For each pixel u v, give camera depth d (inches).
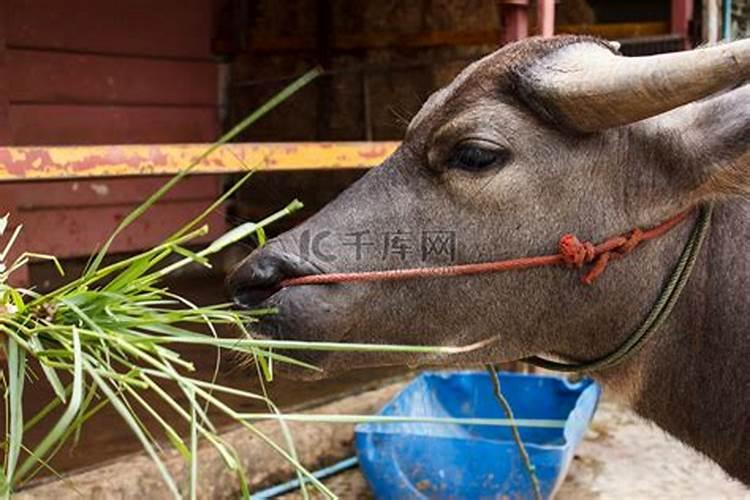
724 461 109.3
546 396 202.1
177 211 324.2
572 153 99.7
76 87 299.3
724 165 95.9
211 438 73.9
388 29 319.6
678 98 91.8
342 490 185.6
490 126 99.0
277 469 183.8
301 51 336.8
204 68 340.5
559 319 104.8
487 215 100.6
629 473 196.5
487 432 203.0
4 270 85.8
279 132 343.3
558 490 187.3
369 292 102.0
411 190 102.7
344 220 102.4
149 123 322.3
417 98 306.2
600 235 101.0
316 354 101.9
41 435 173.2
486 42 299.6
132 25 313.7
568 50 101.3
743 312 104.1
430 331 104.3
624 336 105.6
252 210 335.6
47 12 289.3
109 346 77.9
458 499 165.3
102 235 306.0
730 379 104.9
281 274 101.0
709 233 105.4
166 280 301.9
